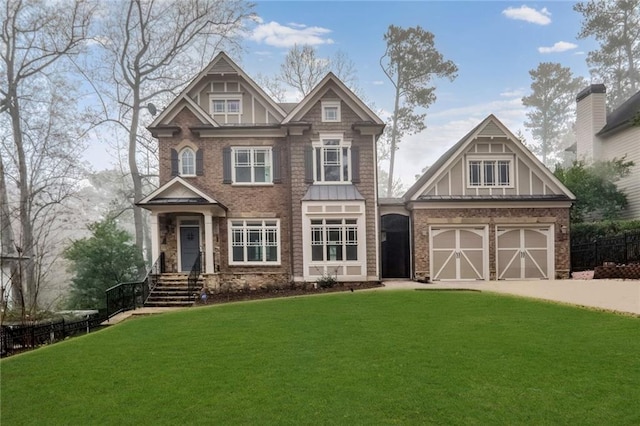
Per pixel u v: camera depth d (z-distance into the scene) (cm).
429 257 1952
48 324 1211
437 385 577
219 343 839
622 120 2475
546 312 1056
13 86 2614
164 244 1920
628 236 1844
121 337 935
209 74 1991
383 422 472
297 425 471
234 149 1970
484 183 2006
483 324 941
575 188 2392
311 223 1883
